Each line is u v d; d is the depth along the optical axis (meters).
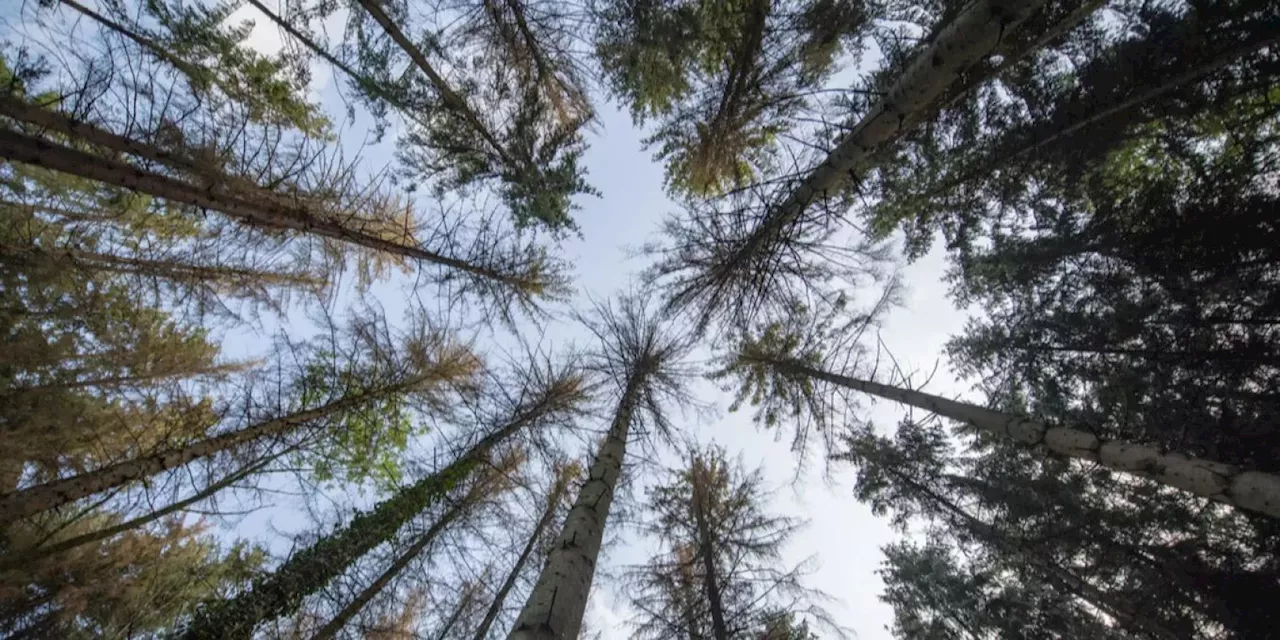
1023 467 8.30
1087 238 6.93
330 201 5.66
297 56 6.02
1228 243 6.07
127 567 6.77
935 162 6.86
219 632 5.94
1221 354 6.37
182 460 6.09
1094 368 7.34
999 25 3.26
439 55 6.63
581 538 4.72
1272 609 6.05
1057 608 8.55
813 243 6.32
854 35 6.34
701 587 8.41
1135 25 5.60
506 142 7.14
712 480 10.27
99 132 4.04
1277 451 5.95
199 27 5.25
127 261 6.64
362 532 7.26
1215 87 5.61
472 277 7.61
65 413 5.75
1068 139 6.23
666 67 6.64
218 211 4.88
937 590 9.95
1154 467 4.62
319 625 6.52
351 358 7.63
